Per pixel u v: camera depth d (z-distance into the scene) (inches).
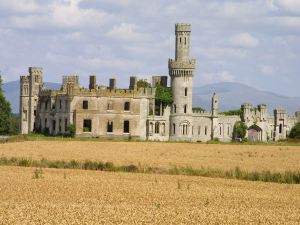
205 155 5059.1
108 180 3142.2
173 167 3846.0
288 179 3361.2
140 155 4916.3
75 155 4692.4
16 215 2154.3
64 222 2065.7
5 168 3639.3
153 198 2615.7
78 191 2736.2
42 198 2536.9
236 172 3526.1
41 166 3804.1
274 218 2228.1
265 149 5851.4
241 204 2536.9
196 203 2524.6
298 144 7066.9
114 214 2204.7
